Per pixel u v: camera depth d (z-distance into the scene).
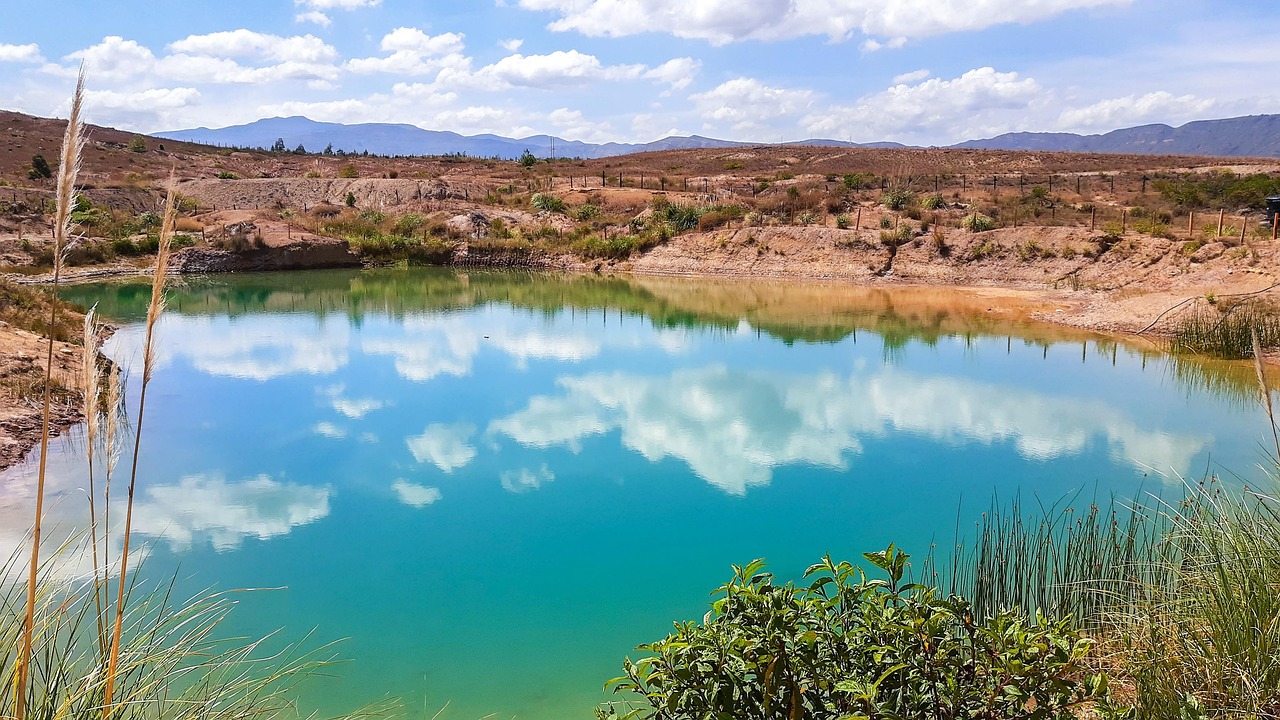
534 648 6.13
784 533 8.30
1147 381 14.58
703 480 9.98
